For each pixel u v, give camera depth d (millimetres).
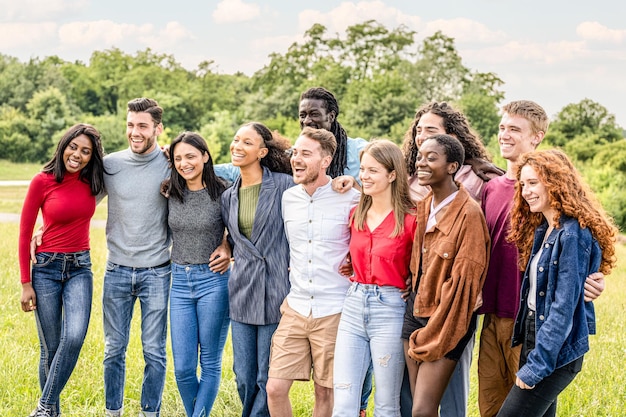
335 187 4766
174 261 5168
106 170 5242
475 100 57844
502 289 4535
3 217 22859
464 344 4273
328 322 4699
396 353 4426
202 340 5152
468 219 4191
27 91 74188
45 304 5141
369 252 4484
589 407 5641
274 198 4953
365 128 54812
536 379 3865
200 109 70938
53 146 64250
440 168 4238
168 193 5125
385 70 70375
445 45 70250
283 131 57500
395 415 4461
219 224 5121
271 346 4965
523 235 4242
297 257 4805
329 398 4797
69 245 5152
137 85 76812
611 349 7344
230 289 5008
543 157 4023
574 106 60094
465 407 4625
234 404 5668
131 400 5570
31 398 5551
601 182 33688
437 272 4258
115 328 5258
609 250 3996
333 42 75188
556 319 3844
